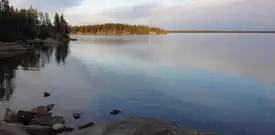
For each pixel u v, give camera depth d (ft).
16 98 53.57
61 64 120.88
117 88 64.23
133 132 21.31
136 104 49.62
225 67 107.86
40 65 116.98
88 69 101.96
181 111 45.14
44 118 36.17
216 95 57.52
